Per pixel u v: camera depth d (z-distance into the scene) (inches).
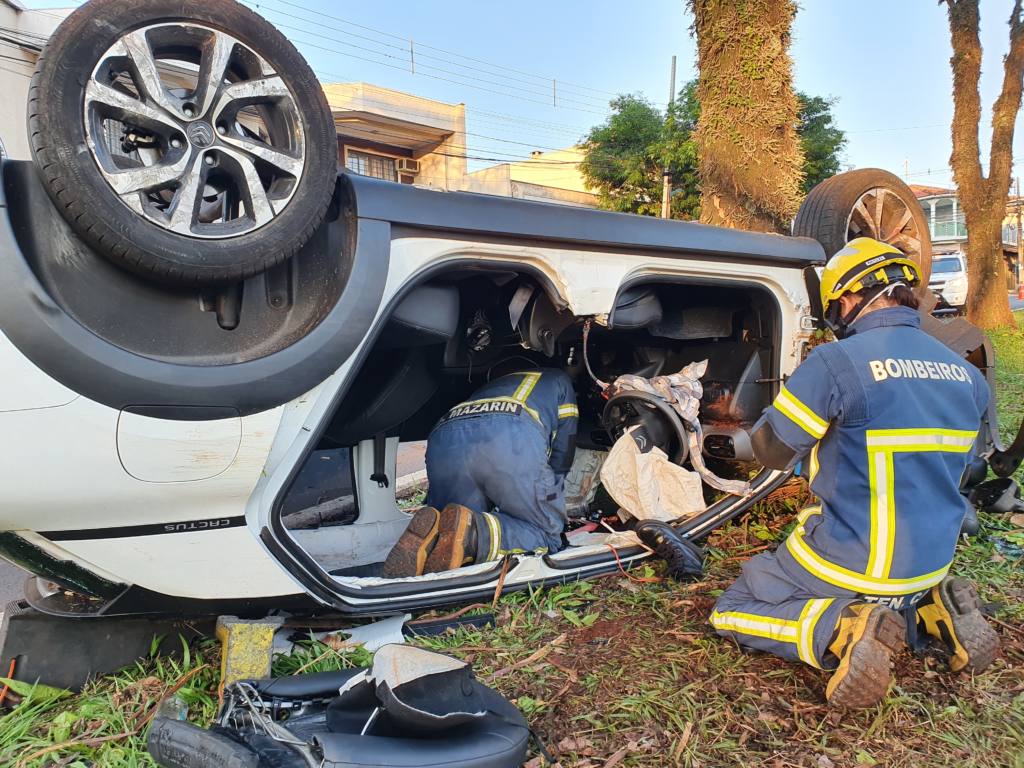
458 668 71.3
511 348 141.3
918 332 90.5
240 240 79.6
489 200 99.7
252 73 81.4
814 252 137.2
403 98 851.4
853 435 85.7
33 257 75.1
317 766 63.6
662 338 153.1
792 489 161.5
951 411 87.2
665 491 127.5
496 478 119.8
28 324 71.1
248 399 81.6
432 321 105.4
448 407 153.4
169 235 75.7
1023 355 435.8
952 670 91.7
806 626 85.4
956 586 90.3
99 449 75.8
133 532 81.3
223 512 85.0
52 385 72.8
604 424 138.6
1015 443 144.4
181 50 79.4
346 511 140.9
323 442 133.0
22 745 78.0
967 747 78.2
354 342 87.4
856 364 85.1
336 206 93.3
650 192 866.8
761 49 216.7
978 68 584.1
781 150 219.6
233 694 77.6
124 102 73.5
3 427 71.9
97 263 78.5
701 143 231.9
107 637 91.1
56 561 80.9
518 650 98.3
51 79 69.4
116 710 83.0
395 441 137.6
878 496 84.8
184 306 84.0
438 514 113.3
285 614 97.7
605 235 108.6
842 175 165.2
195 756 65.3
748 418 140.6
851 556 86.4
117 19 72.3
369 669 72.4
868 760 76.4
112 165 73.5
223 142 78.5
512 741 69.6
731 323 143.1
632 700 86.4
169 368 77.7
